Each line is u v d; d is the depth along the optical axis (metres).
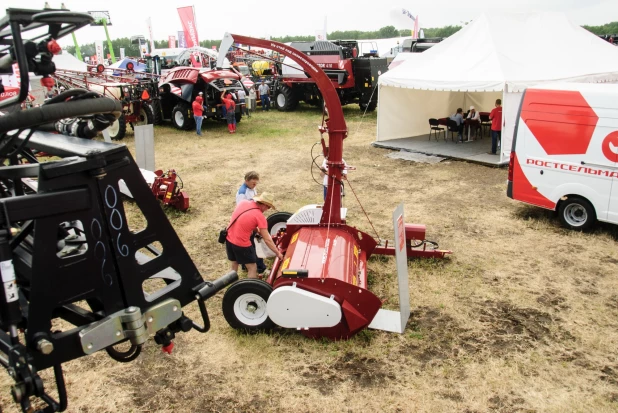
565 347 5.16
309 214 6.79
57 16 1.93
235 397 4.53
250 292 5.34
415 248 7.49
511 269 6.92
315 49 21.38
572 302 6.02
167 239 2.53
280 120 20.52
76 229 2.55
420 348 5.17
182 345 5.30
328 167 6.25
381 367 4.89
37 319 2.09
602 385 4.58
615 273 6.75
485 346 5.19
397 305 6.04
